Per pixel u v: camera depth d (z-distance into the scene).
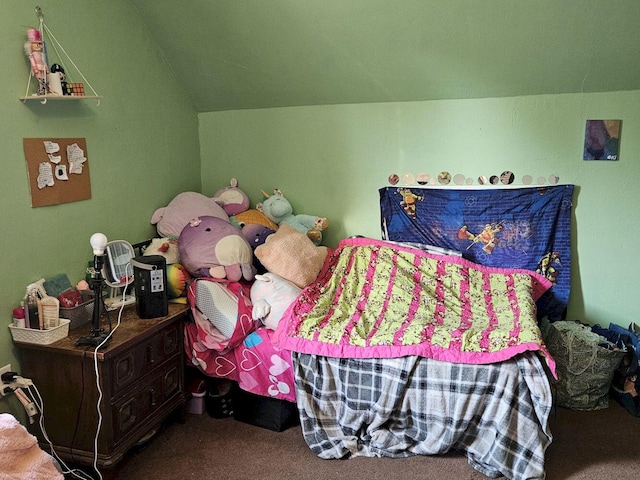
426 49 2.48
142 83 2.67
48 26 2.10
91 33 2.32
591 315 2.80
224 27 2.58
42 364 1.98
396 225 2.94
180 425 2.43
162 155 2.87
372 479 2.04
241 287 2.55
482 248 2.81
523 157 2.74
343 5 2.32
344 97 2.89
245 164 3.20
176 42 2.74
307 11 2.39
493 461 2.02
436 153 2.85
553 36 2.31
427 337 2.14
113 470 2.01
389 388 2.10
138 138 2.66
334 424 2.23
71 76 2.23
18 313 1.96
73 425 1.98
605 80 2.51
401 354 2.10
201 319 2.45
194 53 2.79
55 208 2.16
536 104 2.66
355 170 2.99
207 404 2.53
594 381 2.48
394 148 2.90
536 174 2.74
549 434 1.99
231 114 3.15
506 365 2.01
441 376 2.06
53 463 1.60
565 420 2.44
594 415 2.48
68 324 2.03
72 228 2.26
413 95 2.78
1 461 1.35
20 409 2.05
